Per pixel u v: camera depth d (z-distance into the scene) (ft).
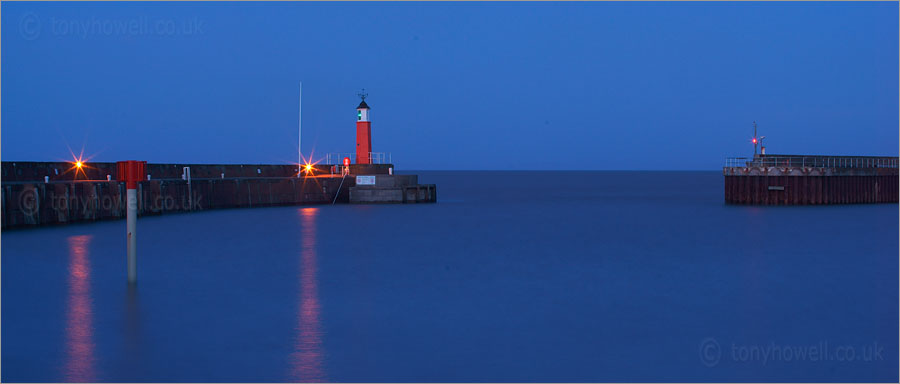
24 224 115.24
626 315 56.80
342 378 41.37
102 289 65.62
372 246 102.47
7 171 119.96
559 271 79.77
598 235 120.78
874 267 82.64
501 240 112.37
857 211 160.04
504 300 62.80
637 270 80.53
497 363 44.39
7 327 51.24
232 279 72.38
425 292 66.33
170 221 134.92
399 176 186.91
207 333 50.06
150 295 63.10
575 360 44.98
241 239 108.47
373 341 48.80
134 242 66.54
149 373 41.78
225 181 164.04
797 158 189.06
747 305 60.80
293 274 76.28
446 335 50.42
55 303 59.06
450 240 111.55
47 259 83.30
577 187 398.21
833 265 84.33
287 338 49.14
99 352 45.42
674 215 167.02
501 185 441.68
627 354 46.37
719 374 42.73
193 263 83.30
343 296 64.03
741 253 95.96
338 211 163.22
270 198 173.88
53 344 47.06
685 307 60.03
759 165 181.06
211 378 41.06
